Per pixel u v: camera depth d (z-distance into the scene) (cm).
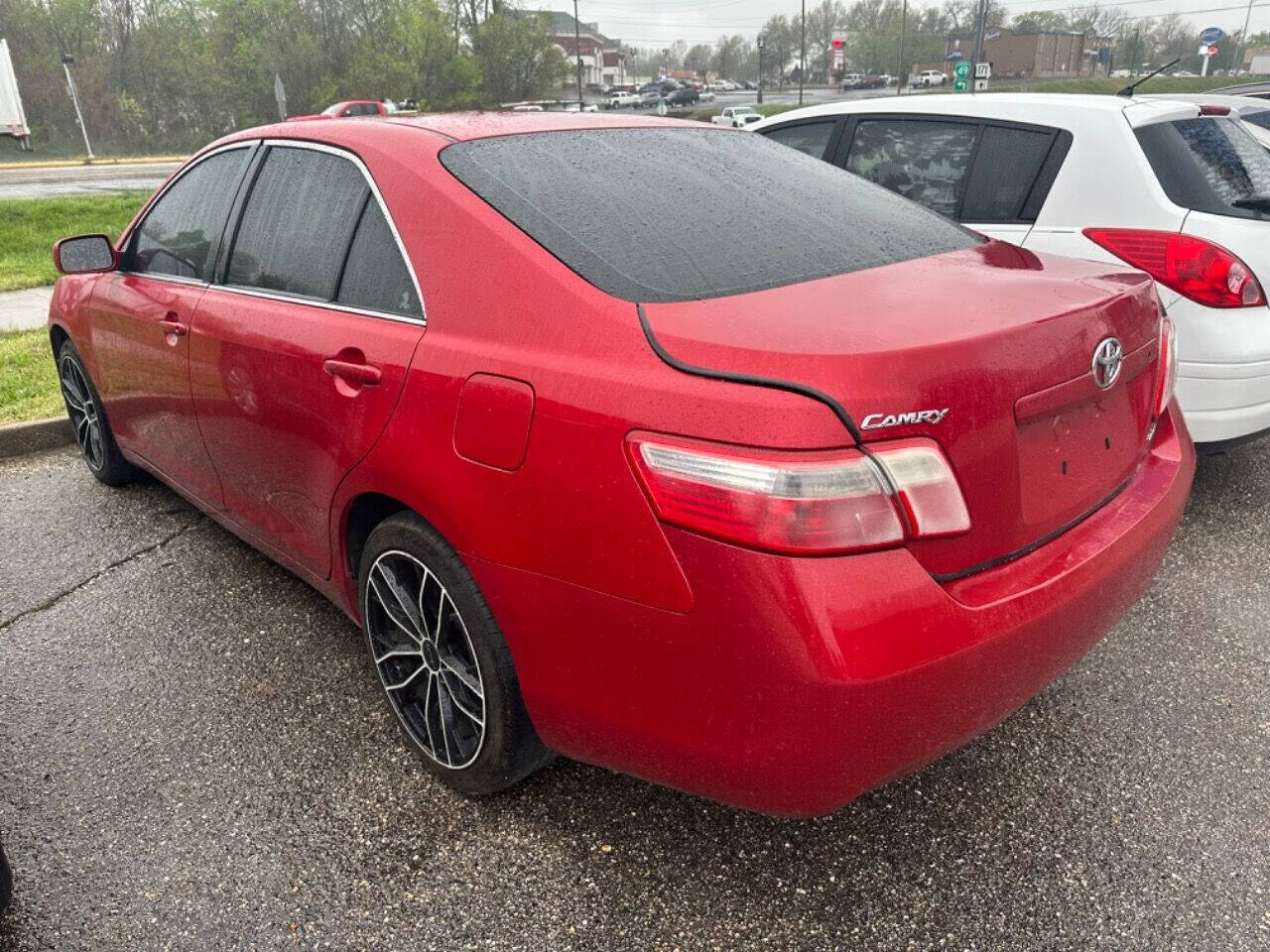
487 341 198
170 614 329
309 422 247
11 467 476
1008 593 175
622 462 169
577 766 250
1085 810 231
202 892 210
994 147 423
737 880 211
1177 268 361
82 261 346
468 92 6397
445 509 201
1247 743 255
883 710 158
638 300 185
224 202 304
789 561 154
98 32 6031
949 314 180
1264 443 485
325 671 294
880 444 158
